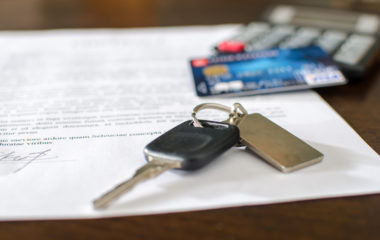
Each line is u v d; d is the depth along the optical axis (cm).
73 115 38
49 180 28
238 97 42
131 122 36
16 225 24
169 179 27
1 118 38
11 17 77
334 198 25
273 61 48
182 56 56
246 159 29
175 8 82
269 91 42
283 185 26
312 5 78
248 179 27
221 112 38
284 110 38
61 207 25
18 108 40
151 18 75
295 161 28
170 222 24
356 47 50
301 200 25
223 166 29
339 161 29
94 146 32
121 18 75
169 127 35
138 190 26
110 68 52
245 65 47
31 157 31
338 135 33
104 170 29
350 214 24
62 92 45
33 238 23
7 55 57
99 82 47
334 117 37
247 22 71
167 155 27
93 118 38
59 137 34
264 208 25
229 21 72
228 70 46
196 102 41
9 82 48
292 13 69
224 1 87
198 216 24
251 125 32
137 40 63
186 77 48
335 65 45
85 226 23
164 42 62
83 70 51
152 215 24
